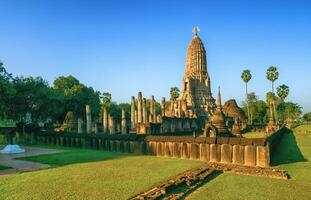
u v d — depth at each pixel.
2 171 20.88
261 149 23.39
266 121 119.81
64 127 59.72
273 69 98.38
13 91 46.62
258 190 15.72
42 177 18.64
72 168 21.94
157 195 14.26
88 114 52.50
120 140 33.75
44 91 62.41
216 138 25.94
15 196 14.38
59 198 14.08
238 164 24.36
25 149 37.09
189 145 27.53
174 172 20.31
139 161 25.61
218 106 41.91
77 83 95.94
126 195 14.55
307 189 15.90
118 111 101.31
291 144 40.62
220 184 17.09
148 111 104.12
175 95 111.00
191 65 109.19
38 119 68.12
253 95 141.88
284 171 19.89
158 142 29.88
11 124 81.00
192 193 15.19
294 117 135.25
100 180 17.77
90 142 38.03
